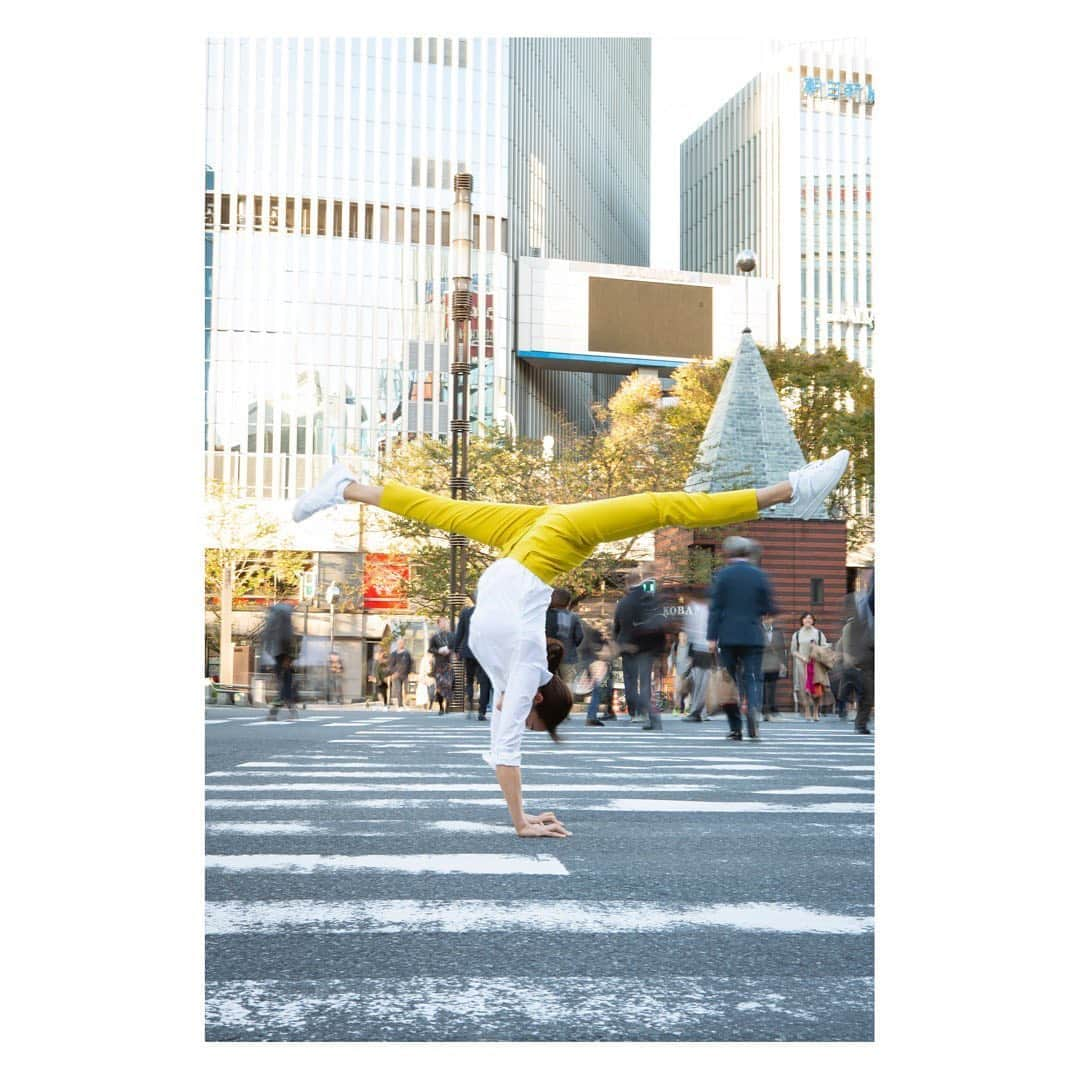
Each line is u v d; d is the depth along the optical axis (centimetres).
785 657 2003
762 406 3017
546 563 544
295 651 1827
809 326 5262
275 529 4091
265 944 400
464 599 2112
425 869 502
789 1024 345
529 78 5834
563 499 3091
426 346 5453
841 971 383
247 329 5319
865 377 3278
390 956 388
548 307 5434
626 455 3142
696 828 609
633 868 509
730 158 5684
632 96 7456
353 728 1439
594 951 397
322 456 5297
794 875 500
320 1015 341
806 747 1139
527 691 566
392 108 5516
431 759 975
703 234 5881
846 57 5319
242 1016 340
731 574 1239
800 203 5291
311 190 5416
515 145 5650
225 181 5356
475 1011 344
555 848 550
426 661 3031
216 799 705
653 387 3338
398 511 547
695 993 362
